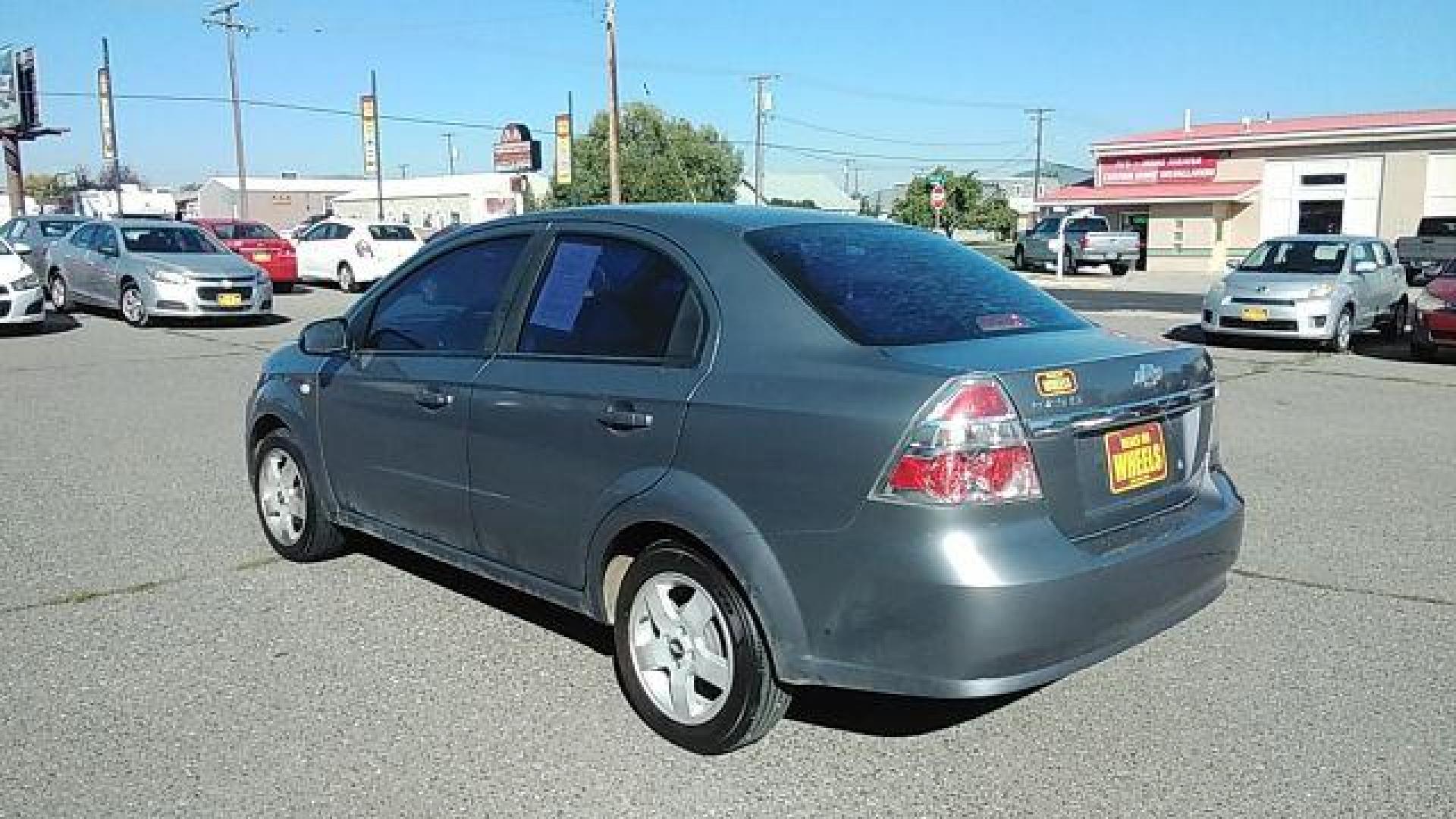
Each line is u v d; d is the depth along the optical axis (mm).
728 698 3582
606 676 4320
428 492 4660
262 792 3479
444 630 4773
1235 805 3400
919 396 3195
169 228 18375
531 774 3596
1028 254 38469
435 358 4637
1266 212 37906
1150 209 39531
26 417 9633
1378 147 35500
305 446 5387
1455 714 3979
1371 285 16234
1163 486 3754
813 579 3357
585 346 4070
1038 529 3264
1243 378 12766
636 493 3736
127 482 7355
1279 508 6785
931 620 3162
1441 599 5160
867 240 4207
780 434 3396
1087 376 3443
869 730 3898
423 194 75688
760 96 69438
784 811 3377
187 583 5359
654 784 3533
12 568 5578
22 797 3441
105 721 3938
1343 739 3809
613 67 41125
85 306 19766
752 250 3826
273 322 18141
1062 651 3293
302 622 4867
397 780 3549
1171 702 4094
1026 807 3396
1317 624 4848
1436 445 8734
